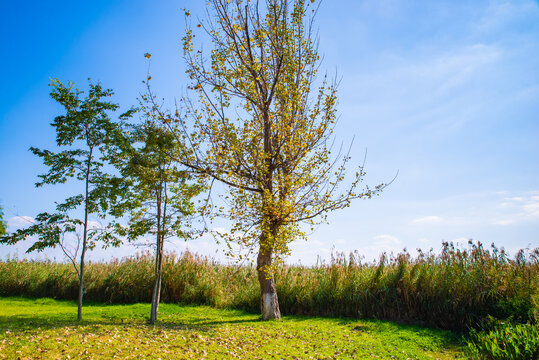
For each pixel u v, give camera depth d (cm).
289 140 1395
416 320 1337
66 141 1216
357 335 1146
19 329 893
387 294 1398
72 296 1850
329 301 1496
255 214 1296
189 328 1089
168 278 1795
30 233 1113
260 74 1458
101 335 888
